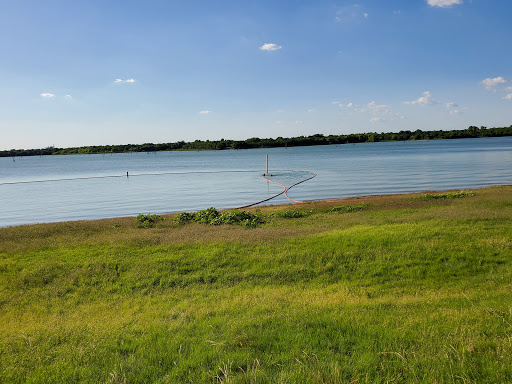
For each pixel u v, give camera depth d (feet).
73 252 40.09
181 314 23.07
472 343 15.97
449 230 41.83
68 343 19.35
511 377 13.47
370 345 16.65
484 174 142.20
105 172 242.99
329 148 591.37
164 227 55.52
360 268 33.09
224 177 178.40
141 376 15.10
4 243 45.19
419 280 29.91
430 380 13.44
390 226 46.60
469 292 25.52
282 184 139.54
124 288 30.63
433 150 367.66
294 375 14.19
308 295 26.68
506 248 34.60
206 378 14.47
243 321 20.59
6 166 381.81
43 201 112.78
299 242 40.91
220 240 42.93
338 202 80.79
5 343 19.54
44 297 29.30
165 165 311.27
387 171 171.22
